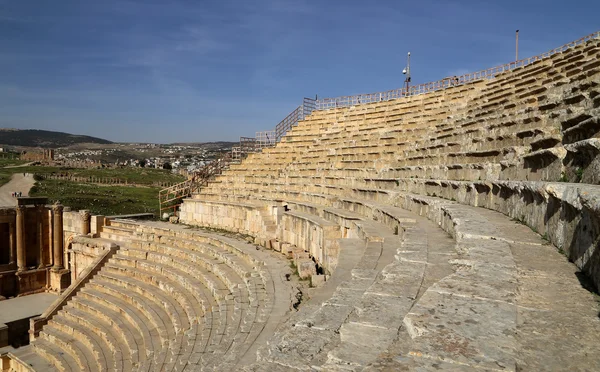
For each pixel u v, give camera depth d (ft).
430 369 11.98
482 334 13.96
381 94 134.51
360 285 29.19
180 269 83.56
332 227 60.44
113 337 77.20
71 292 94.94
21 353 86.28
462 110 98.63
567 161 34.30
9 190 170.19
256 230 91.09
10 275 127.54
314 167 108.68
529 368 11.98
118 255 100.68
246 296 55.31
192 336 53.26
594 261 19.25
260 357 22.40
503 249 25.59
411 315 15.66
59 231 131.13
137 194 187.83
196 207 114.11
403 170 81.87
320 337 21.91
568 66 75.82
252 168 126.93
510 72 102.73
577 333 14.16
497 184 42.47
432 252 31.07
